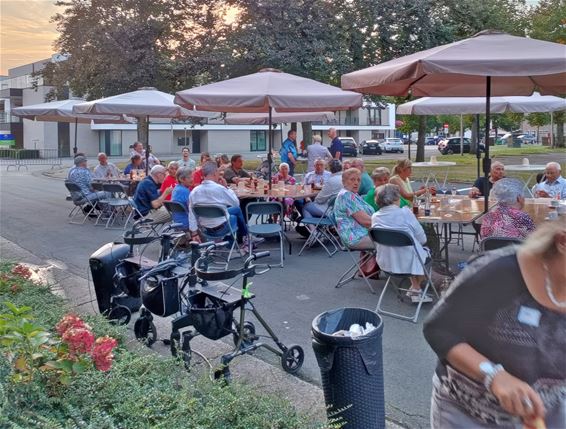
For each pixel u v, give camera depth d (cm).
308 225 818
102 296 473
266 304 561
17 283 493
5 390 261
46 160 4144
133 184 1130
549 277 170
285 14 1980
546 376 174
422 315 516
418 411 339
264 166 1327
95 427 253
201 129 4975
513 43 534
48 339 288
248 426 266
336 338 283
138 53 1966
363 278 645
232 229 710
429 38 2048
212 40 2017
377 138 5806
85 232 1007
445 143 4097
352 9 2069
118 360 347
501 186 499
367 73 588
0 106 5181
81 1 2030
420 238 525
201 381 309
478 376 176
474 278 178
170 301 401
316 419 295
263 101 755
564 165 918
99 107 1082
